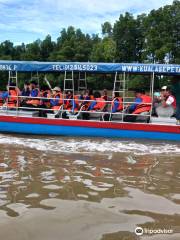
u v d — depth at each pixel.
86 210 7.07
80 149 12.34
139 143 13.72
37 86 16.28
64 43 44.28
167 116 14.41
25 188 8.23
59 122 14.59
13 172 9.45
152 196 7.91
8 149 12.14
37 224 6.44
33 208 7.12
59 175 9.29
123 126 14.21
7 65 15.06
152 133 14.09
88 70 14.49
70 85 17.42
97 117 15.05
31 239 5.92
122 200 7.62
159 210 7.13
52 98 14.65
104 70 14.39
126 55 50.22
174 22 46.38
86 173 9.53
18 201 7.46
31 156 11.21
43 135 14.73
